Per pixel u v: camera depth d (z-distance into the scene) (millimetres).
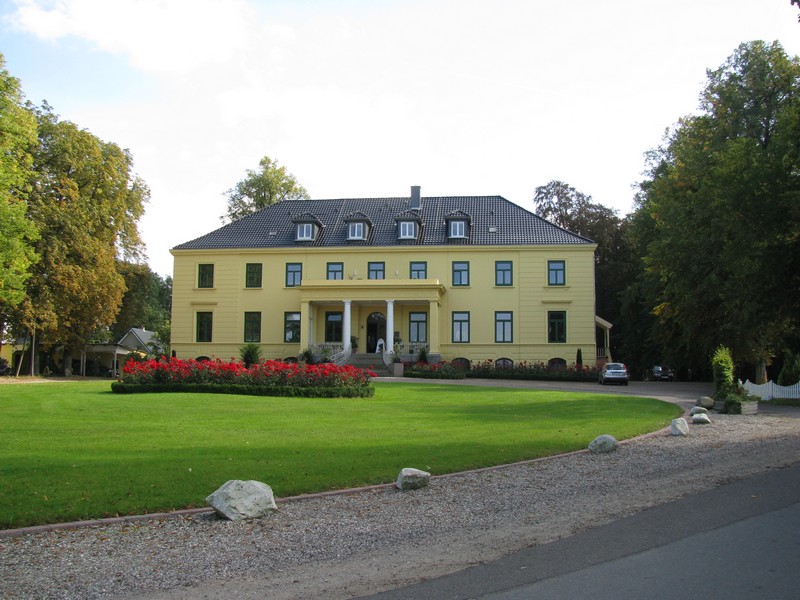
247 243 47031
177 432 13742
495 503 8312
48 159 39719
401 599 5156
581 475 10008
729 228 21500
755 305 21531
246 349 36656
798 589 5176
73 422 15266
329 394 22922
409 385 30219
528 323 44188
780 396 27484
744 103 31984
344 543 6699
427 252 45438
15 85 31078
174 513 7707
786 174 19562
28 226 31016
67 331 41812
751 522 7137
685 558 5965
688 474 9977
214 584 5582
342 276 45781
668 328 40781
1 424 14867
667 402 22422
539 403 21594
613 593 5156
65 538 6852
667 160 44500
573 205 59625
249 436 13328
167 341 62344
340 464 10305
